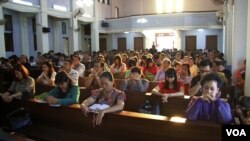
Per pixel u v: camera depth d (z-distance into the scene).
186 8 21.69
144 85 4.24
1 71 7.12
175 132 2.29
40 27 12.69
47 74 5.16
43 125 3.49
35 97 4.00
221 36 18.83
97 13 18.62
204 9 21.03
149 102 3.53
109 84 2.82
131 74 4.17
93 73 4.83
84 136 2.95
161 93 3.59
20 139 2.38
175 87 3.67
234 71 6.39
